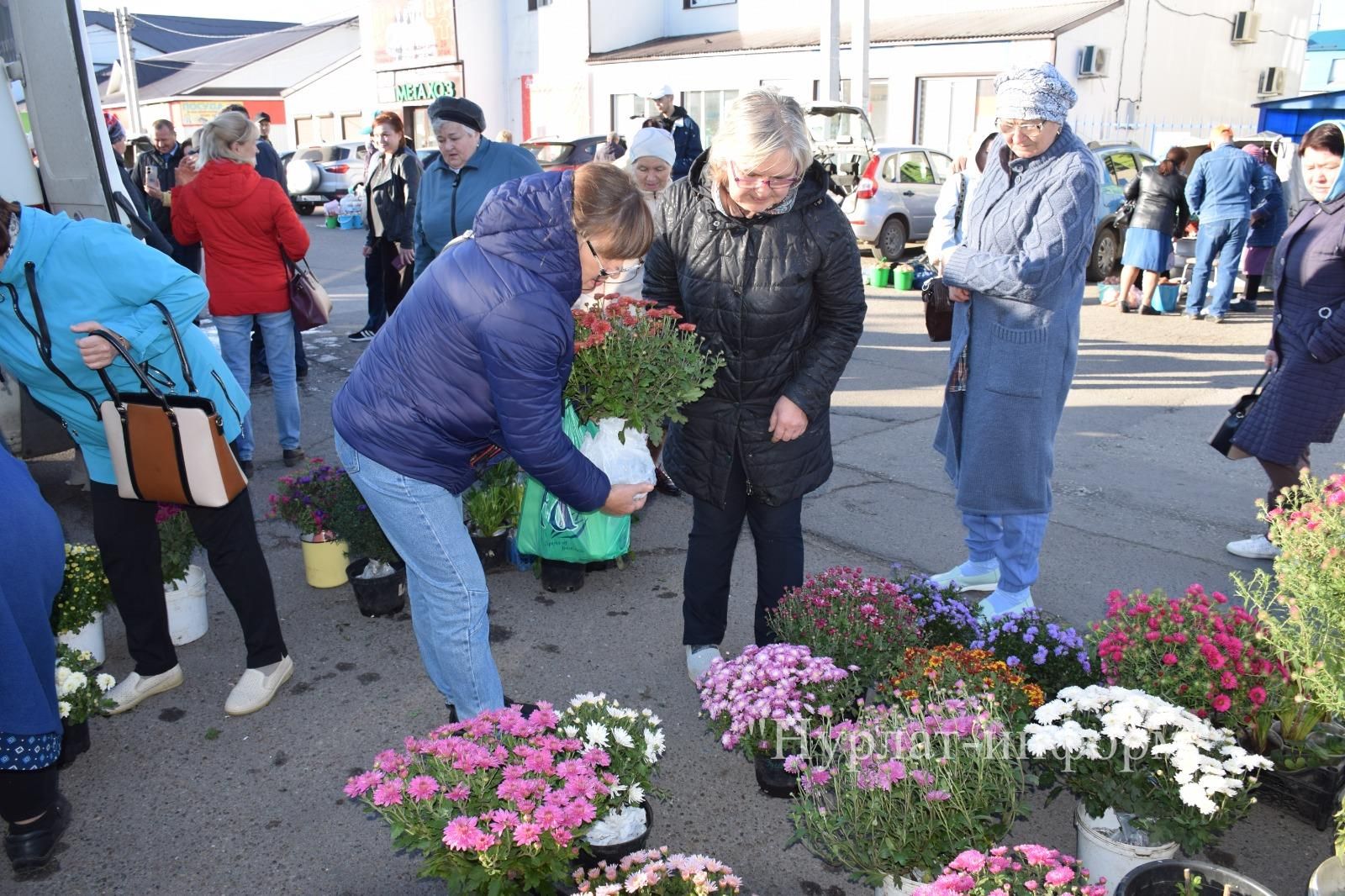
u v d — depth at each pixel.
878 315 10.59
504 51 26.12
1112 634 2.93
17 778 2.57
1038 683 3.17
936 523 5.08
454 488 2.70
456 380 2.49
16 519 2.47
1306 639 2.53
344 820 2.88
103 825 2.85
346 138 33.59
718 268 2.96
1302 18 23.27
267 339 5.55
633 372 2.86
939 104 18.36
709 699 2.94
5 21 4.76
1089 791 2.52
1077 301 3.57
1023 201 3.37
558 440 2.51
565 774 2.23
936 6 19.83
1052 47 17.02
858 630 3.12
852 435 6.58
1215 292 10.16
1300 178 10.81
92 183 4.94
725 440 3.14
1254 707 2.72
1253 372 8.13
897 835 2.31
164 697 3.50
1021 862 2.21
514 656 3.79
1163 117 20.05
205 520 3.24
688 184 3.08
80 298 2.89
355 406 2.63
